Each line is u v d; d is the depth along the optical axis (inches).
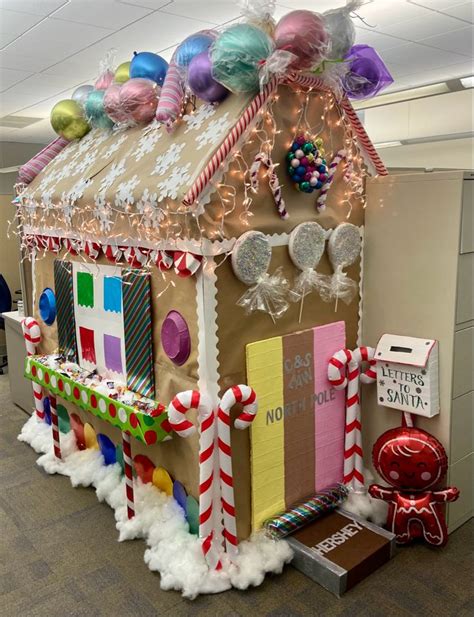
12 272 201.8
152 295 92.3
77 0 141.7
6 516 103.7
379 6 153.4
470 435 97.7
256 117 81.9
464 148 269.4
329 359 98.1
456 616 77.4
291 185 89.0
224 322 82.9
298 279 91.7
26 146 394.6
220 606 79.9
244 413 83.0
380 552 87.3
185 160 84.4
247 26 79.6
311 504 94.1
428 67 224.4
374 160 100.7
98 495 107.3
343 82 91.0
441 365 93.0
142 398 94.7
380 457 93.0
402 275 97.0
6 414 154.8
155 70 103.0
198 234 78.5
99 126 117.8
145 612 79.0
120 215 95.1
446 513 95.5
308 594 82.1
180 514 93.2
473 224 90.1
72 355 118.3
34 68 205.8
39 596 82.5
